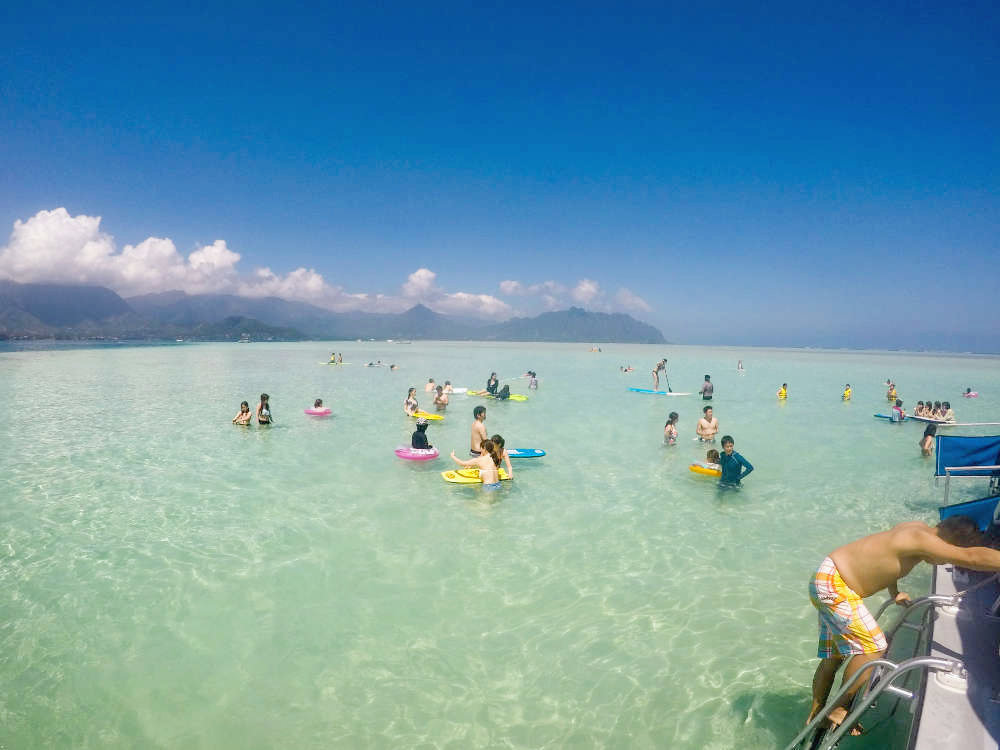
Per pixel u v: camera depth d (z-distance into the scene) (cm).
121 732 482
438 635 639
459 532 952
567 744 470
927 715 341
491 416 2245
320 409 2172
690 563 835
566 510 1068
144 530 949
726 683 551
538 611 693
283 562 828
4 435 1775
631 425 2059
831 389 3803
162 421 2055
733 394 3338
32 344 12262
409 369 5109
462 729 489
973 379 5062
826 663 430
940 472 913
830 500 1148
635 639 632
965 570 579
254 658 593
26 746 463
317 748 466
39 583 754
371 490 1182
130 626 650
